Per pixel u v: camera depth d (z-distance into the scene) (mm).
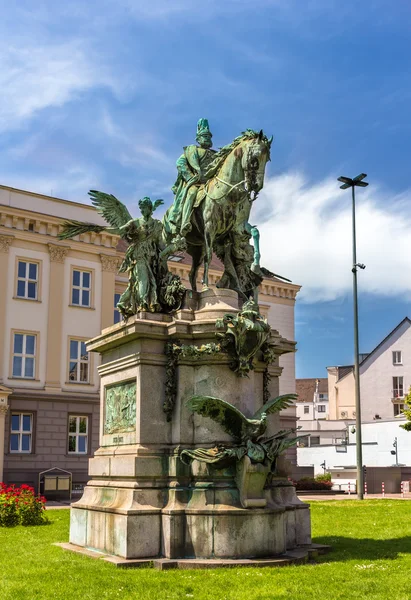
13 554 11641
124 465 11070
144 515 10430
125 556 10219
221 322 11141
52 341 38438
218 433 10906
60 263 39281
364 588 8484
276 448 10797
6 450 36094
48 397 37656
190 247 12938
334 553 11445
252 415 11359
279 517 10703
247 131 11812
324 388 102312
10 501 18234
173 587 8523
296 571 9547
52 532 15820
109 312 40812
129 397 11609
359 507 23688
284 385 49531
